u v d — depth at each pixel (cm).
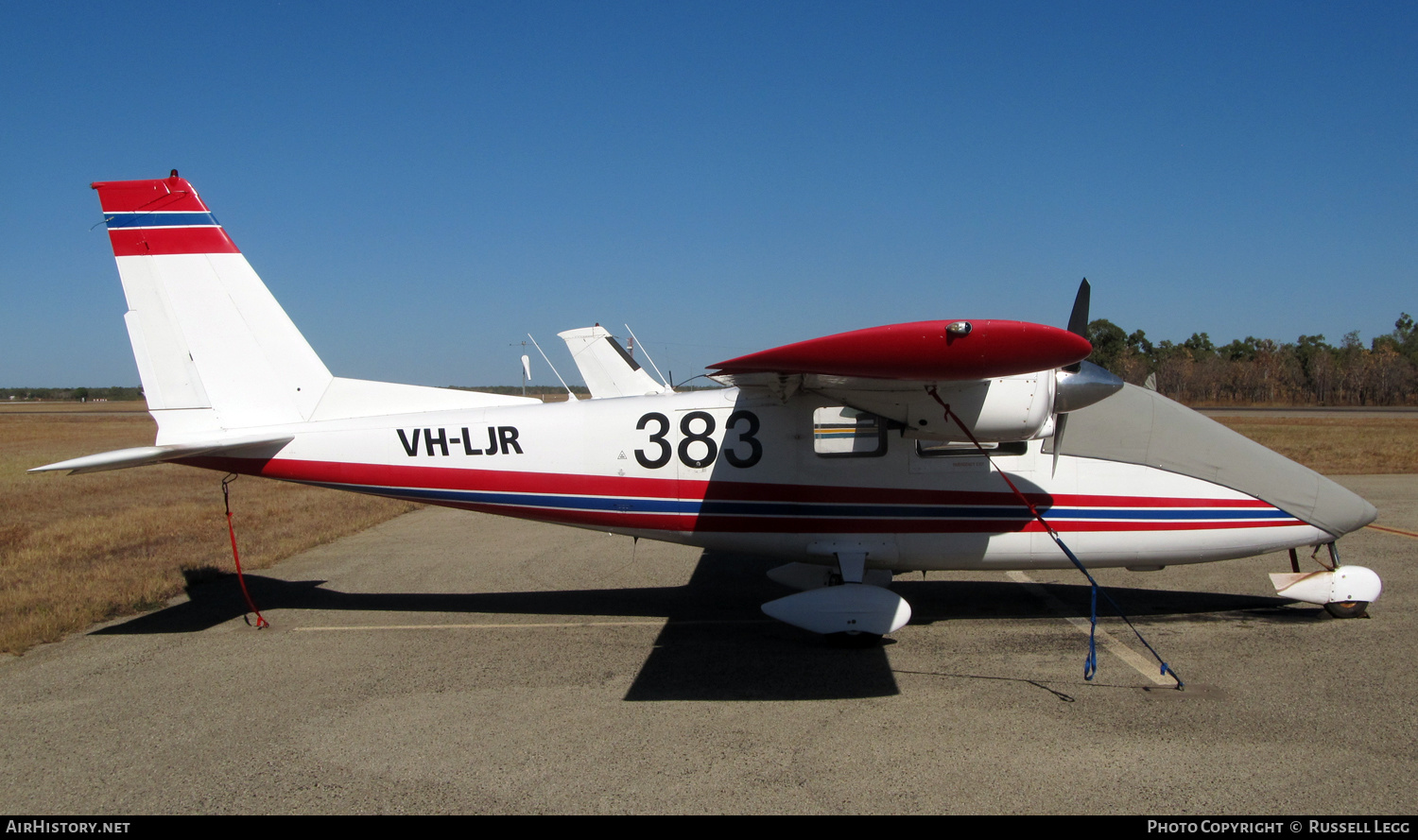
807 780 363
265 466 641
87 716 449
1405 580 689
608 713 443
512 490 624
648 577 771
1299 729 404
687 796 352
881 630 524
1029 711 435
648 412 608
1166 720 418
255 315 641
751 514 595
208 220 635
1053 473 575
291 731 426
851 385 523
